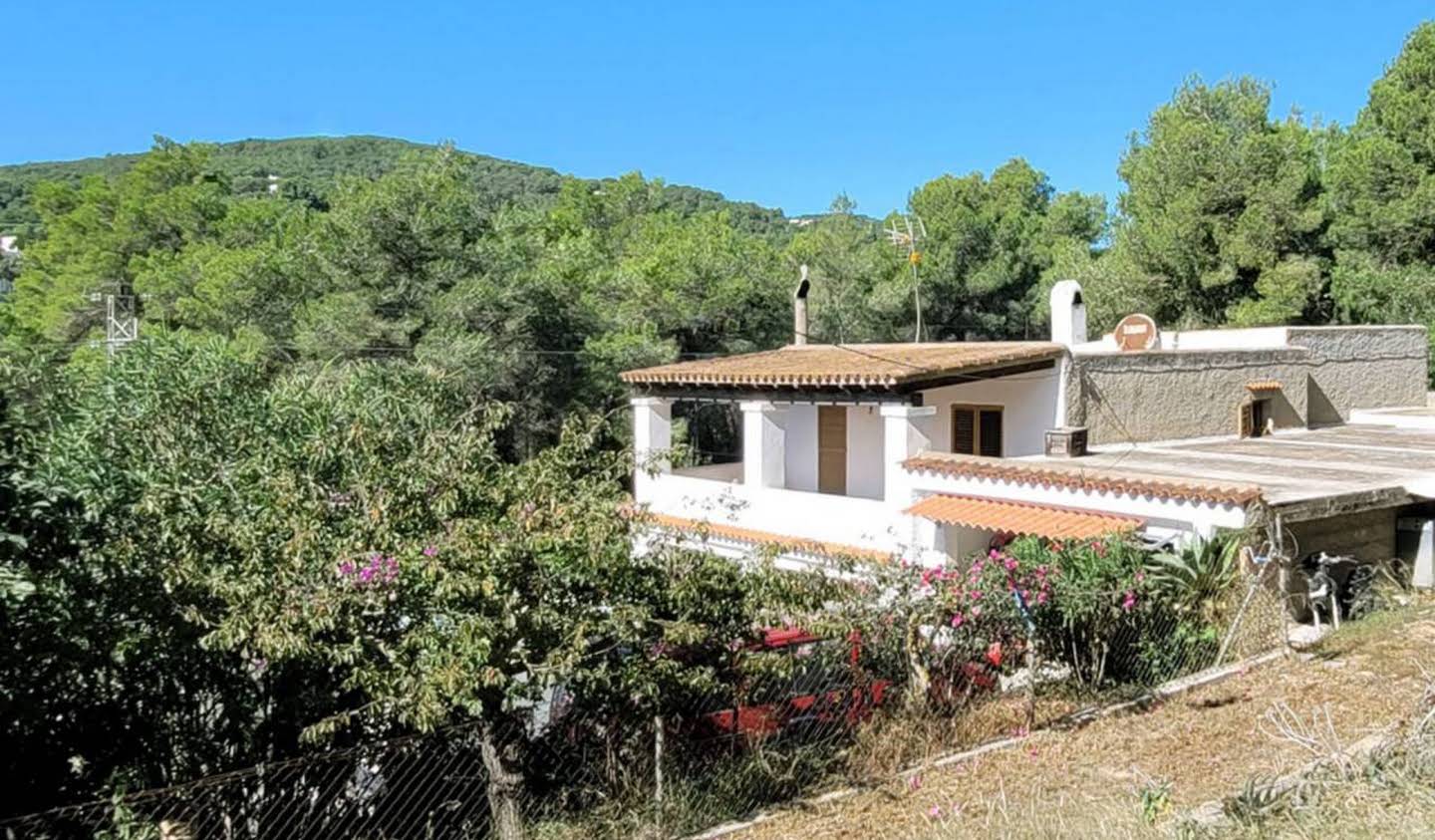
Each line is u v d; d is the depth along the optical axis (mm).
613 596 6668
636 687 6414
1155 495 11969
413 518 6648
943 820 6766
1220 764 7664
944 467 14492
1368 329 22734
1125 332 19359
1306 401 21000
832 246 42500
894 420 15258
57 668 5652
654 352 32312
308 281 30484
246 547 6383
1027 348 16938
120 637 5801
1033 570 9078
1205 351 18953
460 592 5922
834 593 7801
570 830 6602
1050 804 6938
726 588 7090
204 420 9945
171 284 35062
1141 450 17062
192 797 6004
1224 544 10719
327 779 6453
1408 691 9016
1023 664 8953
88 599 5820
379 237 28766
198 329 31797
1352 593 12148
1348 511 11891
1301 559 12047
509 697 6105
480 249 30047
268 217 41906
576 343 32312
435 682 5707
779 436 17750
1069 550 10141
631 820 6734
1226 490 11180
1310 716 8516
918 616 8203
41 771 5965
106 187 47594
